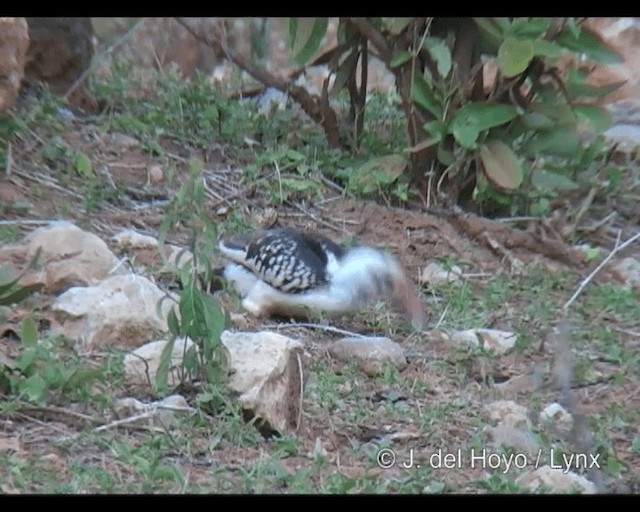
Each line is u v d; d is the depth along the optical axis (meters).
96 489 8.28
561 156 13.85
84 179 13.03
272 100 14.91
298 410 9.71
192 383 9.60
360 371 10.59
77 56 14.82
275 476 8.68
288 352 9.76
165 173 13.34
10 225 11.81
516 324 11.65
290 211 13.33
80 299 10.42
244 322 11.09
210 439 9.12
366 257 11.47
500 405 9.99
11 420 9.09
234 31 19.23
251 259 11.41
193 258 9.62
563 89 13.51
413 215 13.40
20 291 10.09
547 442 9.61
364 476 8.88
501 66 12.73
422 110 13.67
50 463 8.60
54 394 9.34
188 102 14.86
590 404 10.45
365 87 14.36
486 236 13.21
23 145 13.30
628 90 16.56
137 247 11.82
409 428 9.78
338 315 11.45
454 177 13.67
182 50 19.34
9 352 9.90
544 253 13.26
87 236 11.32
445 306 11.95
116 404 9.31
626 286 12.71
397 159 13.66
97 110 14.68
